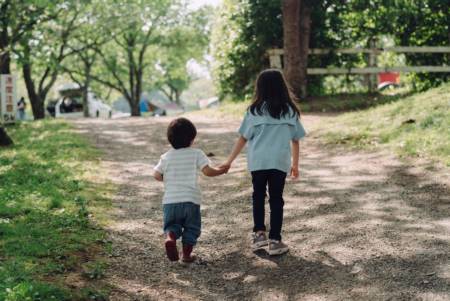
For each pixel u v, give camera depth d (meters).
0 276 4.36
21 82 57.91
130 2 30.25
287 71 17.08
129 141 12.85
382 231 5.60
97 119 20.72
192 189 4.99
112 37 34.34
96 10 29.33
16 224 5.98
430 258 4.83
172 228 4.88
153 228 6.22
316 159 9.36
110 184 8.35
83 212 6.56
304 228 5.90
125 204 7.23
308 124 12.92
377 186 7.27
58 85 56.41
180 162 5.04
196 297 4.46
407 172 7.75
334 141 10.47
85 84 42.12
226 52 19.16
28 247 5.14
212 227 6.24
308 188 7.48
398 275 4.56
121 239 5.79
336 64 18.44
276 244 5.20
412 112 10.92
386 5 17.92
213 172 5.05
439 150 8.33
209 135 12.80
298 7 16.78
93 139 13.41
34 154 11.07
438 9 17.78
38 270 4.61
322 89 18.67
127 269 4.98
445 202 6.36
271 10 18.08
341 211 6.36
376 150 9.34
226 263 5.19
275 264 5.05
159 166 5.10
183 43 44.69
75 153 11.07
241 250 5.47
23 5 20.38
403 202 6.50
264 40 18.22
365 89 17.92
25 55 23.11
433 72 18.09
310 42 18.38
